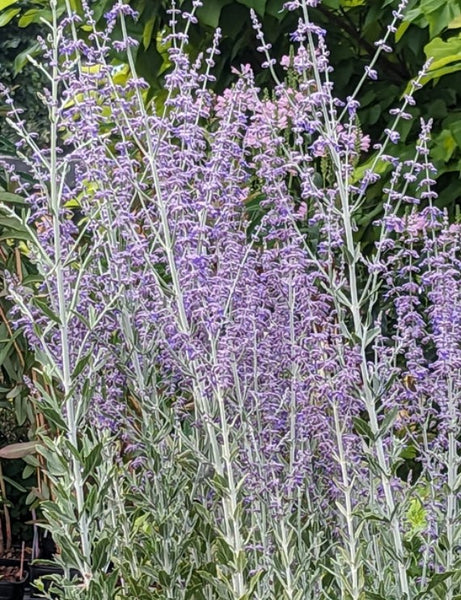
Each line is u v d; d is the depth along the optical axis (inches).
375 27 117.1
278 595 57.2
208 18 106.1
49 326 60.5
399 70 117.5
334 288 56.3
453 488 58.9
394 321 90.7
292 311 62.6
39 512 106.5
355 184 104.2
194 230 59.6
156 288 64.3
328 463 64.1
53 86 61.2
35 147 62.0
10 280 75.4
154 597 61.3
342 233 63.2
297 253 60.6
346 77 114.3
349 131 59.4
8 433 111.4
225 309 58.1
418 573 62.9
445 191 105.7
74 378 57.9
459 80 111.5
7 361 94.1
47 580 96.6
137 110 70.7
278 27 111.8
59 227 63.5
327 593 60.1
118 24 111.3
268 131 63.2
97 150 63.1
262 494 60.8
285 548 56.6
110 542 60.9
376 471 57.0
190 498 63.6
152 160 60.6
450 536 58.7
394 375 56.1
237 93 66.4
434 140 103.3
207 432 60.7
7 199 86.5
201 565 65.6
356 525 63.9
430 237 85.1
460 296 66.0
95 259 73.2
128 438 70.1
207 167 62.6
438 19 98.0
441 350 59.8
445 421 61.9
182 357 62.0
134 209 84.8
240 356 59.7
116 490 66.8
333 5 106.7
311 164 93.9
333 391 55.9
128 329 65.4
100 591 57.5
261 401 60.2
